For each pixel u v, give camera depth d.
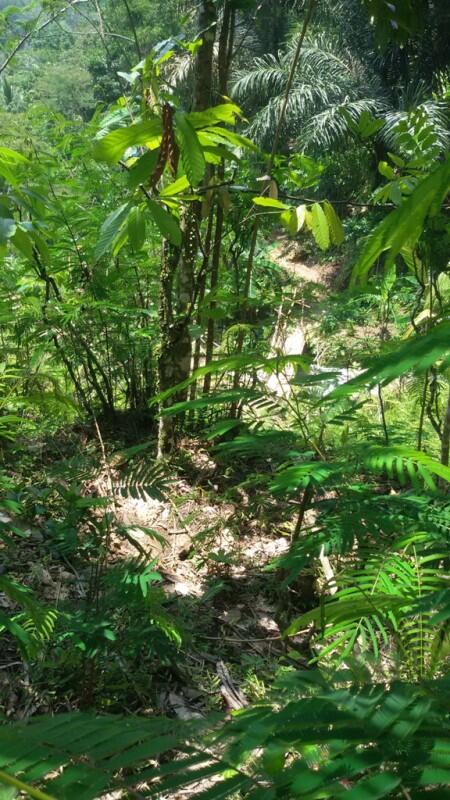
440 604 1.23
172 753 1.84
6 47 3.93
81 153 3.92
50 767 0.53
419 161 2.73
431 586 1.80
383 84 13.50
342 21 13.48
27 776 0.52
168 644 2.13
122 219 2.05
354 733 0.56
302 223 2.94
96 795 0.50
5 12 3.83
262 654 2.55
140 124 1.68
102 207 4.00
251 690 2.28
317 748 0.68
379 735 0.55
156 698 2.23
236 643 2.60
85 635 2.07
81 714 0.64
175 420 3.80
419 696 0.60
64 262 3.83
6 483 2.75
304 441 2.21
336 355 3.60
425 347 0.47
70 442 3.84
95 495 3.12
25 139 3.79
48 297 3.86
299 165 4.04
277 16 13.49
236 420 2.17
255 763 1.06
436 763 0.51
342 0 13.23
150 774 0.54
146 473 2.21
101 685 2.18
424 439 3.23
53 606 2.39
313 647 2.48
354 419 2.29
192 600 2.76
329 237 3.04
